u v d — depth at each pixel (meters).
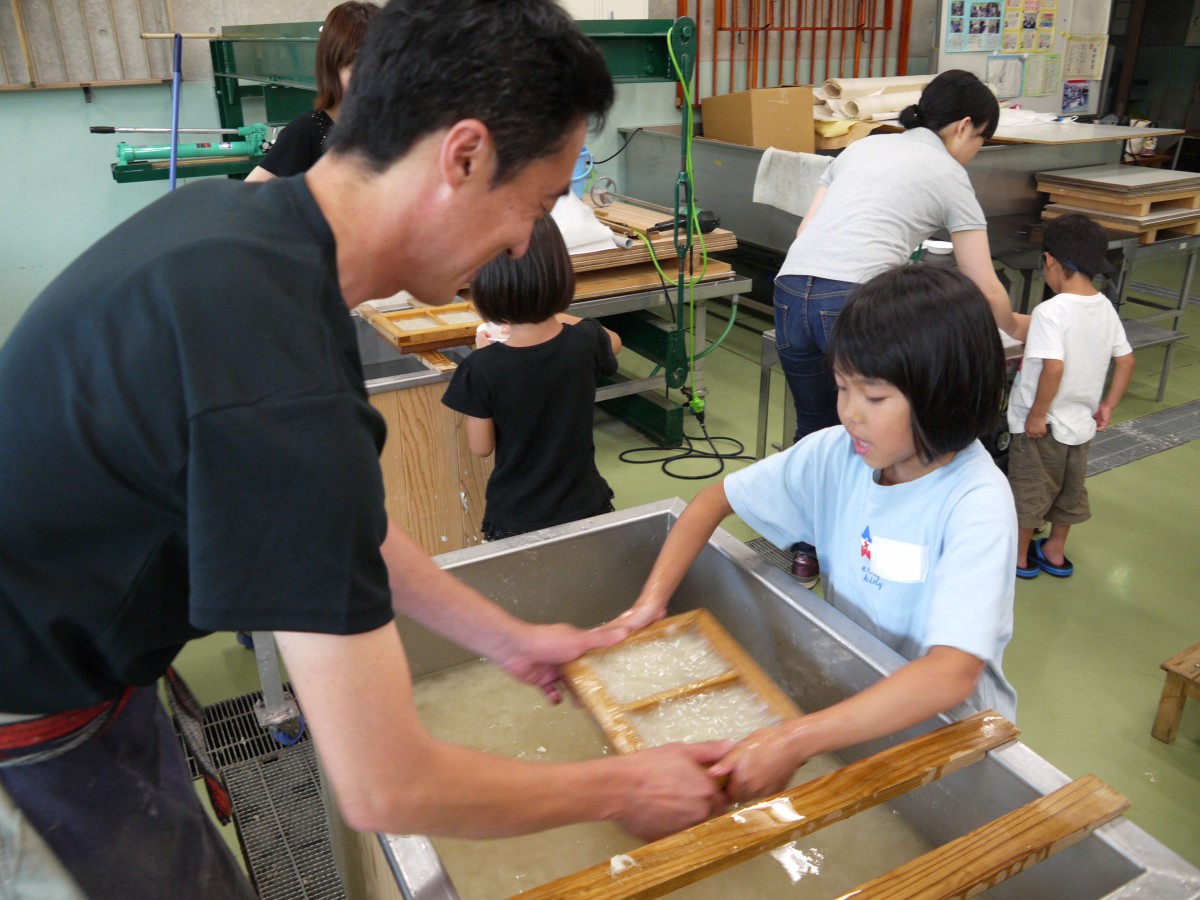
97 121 3.63
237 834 1.67
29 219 3.64
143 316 0.57
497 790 0.69
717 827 0.73
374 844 0.83
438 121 0.62
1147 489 3.04
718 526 1.25
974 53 5.04
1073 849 0.75
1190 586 2.51
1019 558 2.54
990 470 1.04
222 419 0.55
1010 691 1.10
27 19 3.39
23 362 0.60
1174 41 7.04
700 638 1.11
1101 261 2.34
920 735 0.93
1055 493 2.46
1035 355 2.31
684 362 3.17
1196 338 4.43
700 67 4.62
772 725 0.96
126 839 0.80
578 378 1.77
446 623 1.01
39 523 0.61
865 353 0.95
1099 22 5.38
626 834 0.93
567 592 1.26
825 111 4.30
